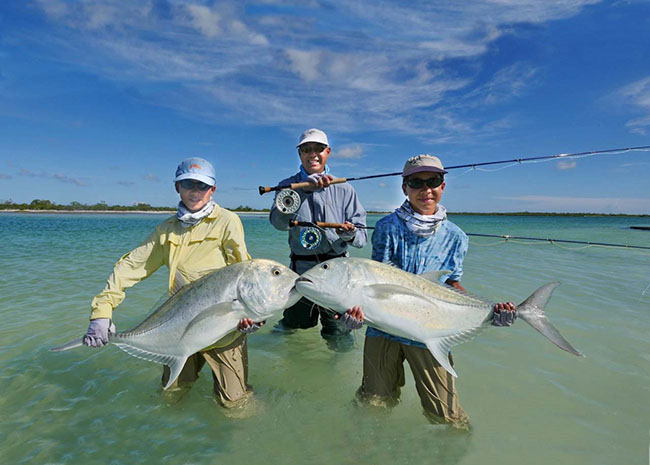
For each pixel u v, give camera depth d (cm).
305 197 559
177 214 405
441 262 407
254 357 509
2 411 369
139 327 371
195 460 311
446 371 365
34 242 1653
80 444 327
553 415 369
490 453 319
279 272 359
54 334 552
